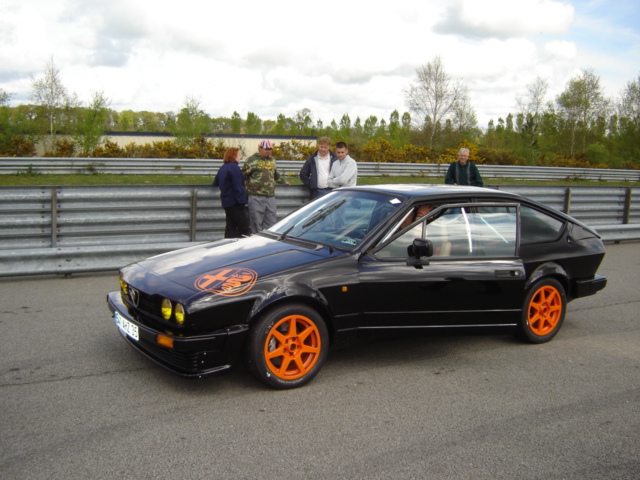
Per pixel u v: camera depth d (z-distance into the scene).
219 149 30.66
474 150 36.47
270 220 9.08
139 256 7.58
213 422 3.38
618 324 5.87
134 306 3.93
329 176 9.43
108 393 3.77
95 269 7.27
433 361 4.61
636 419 3.61
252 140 38.47
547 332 5.08
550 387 4.12
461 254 4.51
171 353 3.69
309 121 90.19
